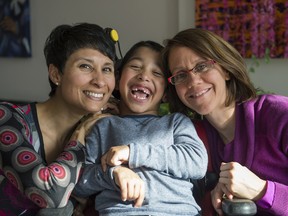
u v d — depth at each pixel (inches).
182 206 47.6
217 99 52.1
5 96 141.4
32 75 134.4
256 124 51.4
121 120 52.9
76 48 49.0
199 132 56.0
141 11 113.1
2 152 43.3
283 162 48.8
